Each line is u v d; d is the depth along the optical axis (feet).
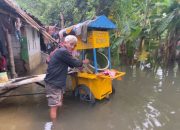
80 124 16.57
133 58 39.75
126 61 40.42
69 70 21.12
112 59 37.45
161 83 26.86
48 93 17.43
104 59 22.65
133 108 19.20
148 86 25.58
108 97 21.38
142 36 38.78
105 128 15.87
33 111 19.10
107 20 20.51
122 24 37.47
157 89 24.44
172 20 35.35
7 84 19.08
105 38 21.07
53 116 17.54
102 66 22.52
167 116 17.54
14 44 33.35
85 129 15.81
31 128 16.11
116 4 38.93
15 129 16.01
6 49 26.71
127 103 20.36
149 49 38.86
